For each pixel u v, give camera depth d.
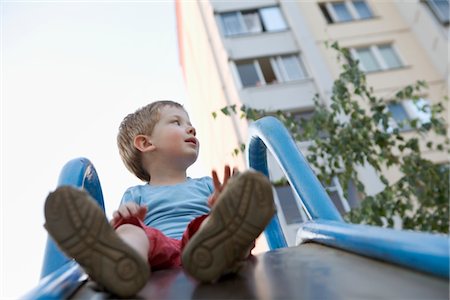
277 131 1.08
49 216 0.59
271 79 6.66
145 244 0.79
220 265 0.62
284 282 0.57
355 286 0.50
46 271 0.74
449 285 0.45
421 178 2.71
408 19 7.36
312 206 0.90
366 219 2.60
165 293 0.60
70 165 0.99
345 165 2.71
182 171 1.33
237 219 0.62
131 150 1.38
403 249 0.53
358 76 2.88
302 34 6.95
